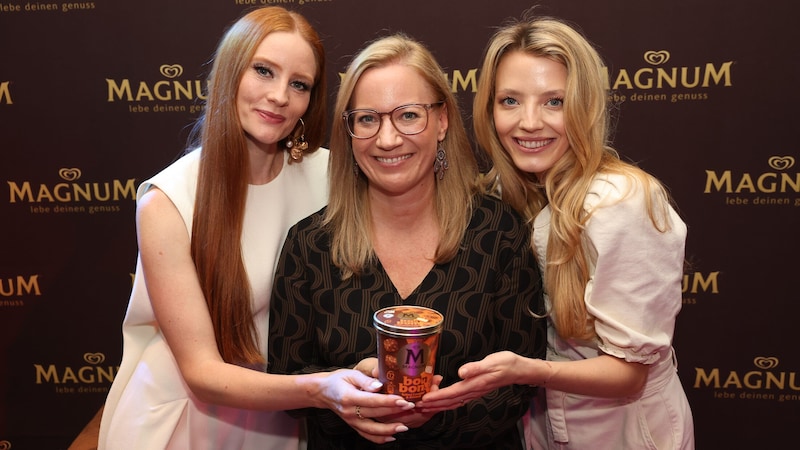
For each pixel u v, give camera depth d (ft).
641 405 5.76
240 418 6.18
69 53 8.48
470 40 8.24
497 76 5.63
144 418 5.83
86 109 8.63
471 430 5.12
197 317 5.45
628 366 5.30
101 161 8.77
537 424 6.44
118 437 5.89
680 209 8.54
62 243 9.03
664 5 8.00
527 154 5.58
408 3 8.20
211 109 5.44
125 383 6.12
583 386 5.14
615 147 8.43
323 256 5.42
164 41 8.40
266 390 5.12
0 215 8.95
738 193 8.39
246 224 5.83
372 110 5.07
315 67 5.79
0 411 9.50
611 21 8.10
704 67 8.11
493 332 5.30
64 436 9.56
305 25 5.71
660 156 8.39
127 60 8.46
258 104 5.45
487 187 6.14
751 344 8.76
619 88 8.27
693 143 8.32
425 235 5.45
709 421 9.05
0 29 8.43
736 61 8.06
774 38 7.95
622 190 5.11
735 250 8.54
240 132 5.43
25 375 9.41
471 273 5.26
